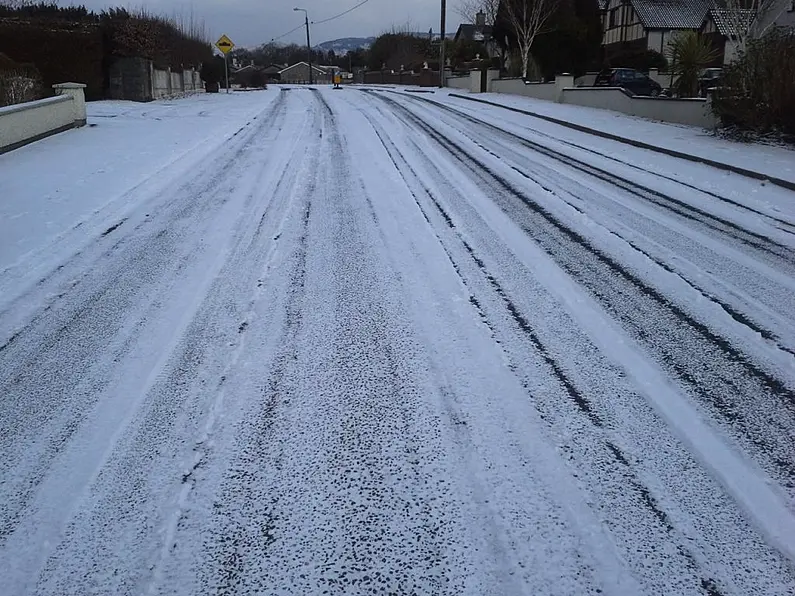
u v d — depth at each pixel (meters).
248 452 3.54
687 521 3.03
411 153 11.93
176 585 2.70
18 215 7.80
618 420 3.79
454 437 3.64
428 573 2.74
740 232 7.45
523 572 2.75
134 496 3.22
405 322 5.05
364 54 85.31
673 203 8.67
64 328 5.02
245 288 5.73
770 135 13.33
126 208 8.20
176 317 5.18
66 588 2.69
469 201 8.54
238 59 101.31
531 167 10.90
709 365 4.43
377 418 3.82
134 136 13.78
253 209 8.15
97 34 22.92
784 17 22.36
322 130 14.89
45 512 3.12
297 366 4.41
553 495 3.19
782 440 3.63
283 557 2.83
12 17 23.69
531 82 25.86
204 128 15.34
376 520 3.04
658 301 5.46
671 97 18.23
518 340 4.75
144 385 4.21
